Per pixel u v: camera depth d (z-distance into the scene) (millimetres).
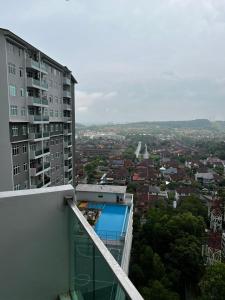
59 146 31594
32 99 22797
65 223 2986
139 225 38031
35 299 2914
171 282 26453
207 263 32938
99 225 21219
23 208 2785
